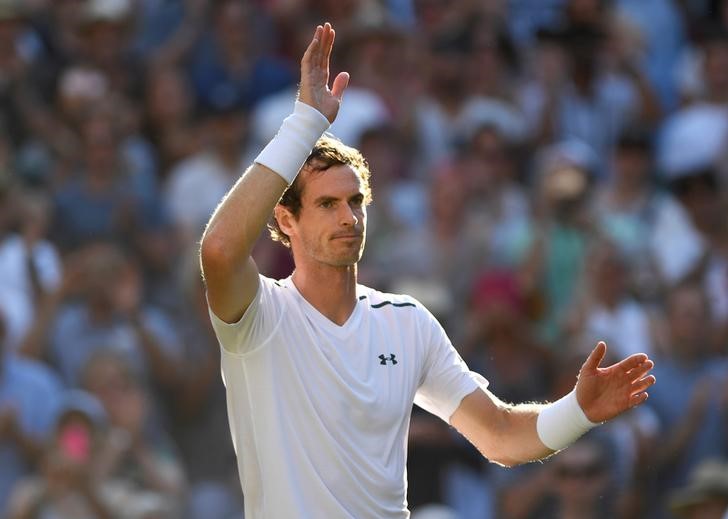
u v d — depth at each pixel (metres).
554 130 35.81
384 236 30.97
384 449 12.94
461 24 36.97
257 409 12.77
